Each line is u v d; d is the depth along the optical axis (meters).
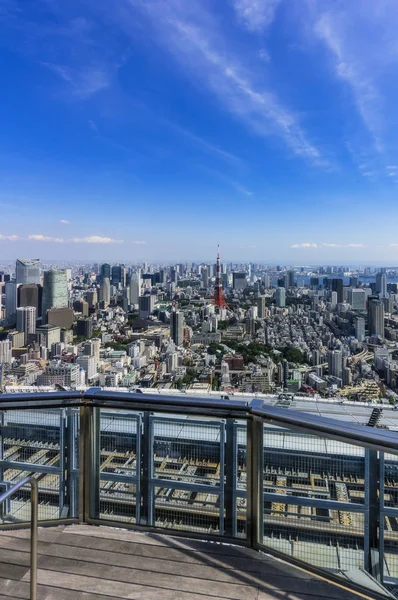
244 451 1.72
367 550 1.47
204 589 1.48
